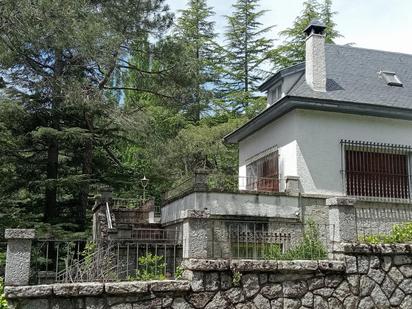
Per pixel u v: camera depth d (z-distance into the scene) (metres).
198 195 12.65
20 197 18.33
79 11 15.03
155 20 19.14
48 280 7.24
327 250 8.09
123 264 8.71
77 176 16.22
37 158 17.95
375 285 7.30
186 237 6.95
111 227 12.98
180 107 20.30
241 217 12.81
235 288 6.76
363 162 14.41
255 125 16.31
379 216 13.80
